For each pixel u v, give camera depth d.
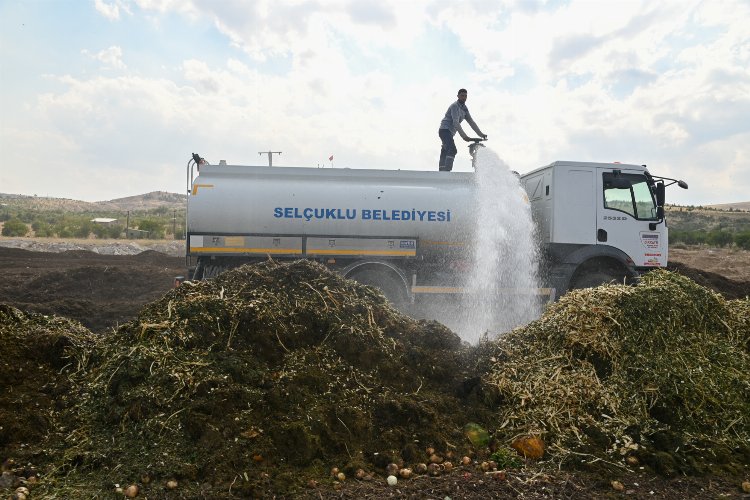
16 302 10.68
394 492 3.54
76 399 4.26
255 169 9.36
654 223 9.91
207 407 3.94
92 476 3.52
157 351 4.44
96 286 13.34
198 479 3.50
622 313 5.39
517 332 5.75
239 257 9.13
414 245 9.41
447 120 10.62
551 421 4.45
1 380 4.29
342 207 9.27
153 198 138.00
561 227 9.67
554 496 3.59
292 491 3.46
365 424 4.14
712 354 5.25
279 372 4.45
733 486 3.78
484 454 4.12
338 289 5.53
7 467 3.53
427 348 5.28
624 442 4.22
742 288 14.20
